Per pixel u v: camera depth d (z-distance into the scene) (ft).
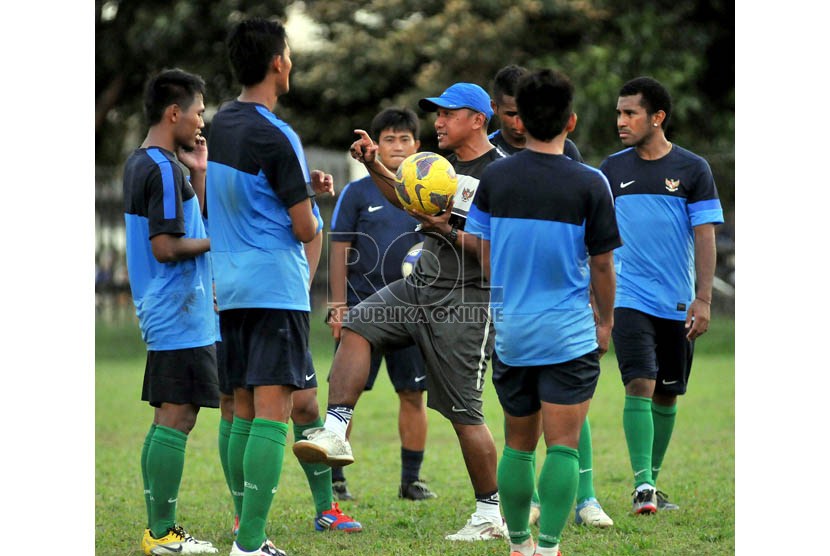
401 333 68.33
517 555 62.18
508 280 60.54
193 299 66.28
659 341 83.97
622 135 82.33
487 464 70.13
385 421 132.67
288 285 62.69
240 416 68.28
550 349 59.72
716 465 99.19
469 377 68.90
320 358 190.90
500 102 73.72
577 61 228.22
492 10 239.09
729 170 251.80
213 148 63.21
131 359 207.21
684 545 68.90
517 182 59.93
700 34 239.50
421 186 65.10
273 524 76.13
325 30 264.11
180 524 76.18
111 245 269.03
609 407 141.90
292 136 62.13
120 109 270.05
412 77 250.78
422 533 72.95
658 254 82.28
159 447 65.67
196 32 236.22
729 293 262.06
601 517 75.05
